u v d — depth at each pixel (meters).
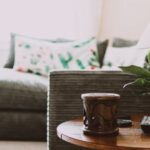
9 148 2.10
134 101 1.61
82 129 1.18
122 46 2.96
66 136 1.11
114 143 1.02
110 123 1.12
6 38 3.17
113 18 3.24
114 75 1.62
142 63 1.84
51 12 3.21
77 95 1.62
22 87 2.23
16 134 2.27
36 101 2.23
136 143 1.02
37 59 2.75
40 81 2.32
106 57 2.85
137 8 3.22
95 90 1.62
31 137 2.28
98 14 3.22
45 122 2.25
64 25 3.22
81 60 2.80
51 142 1.63
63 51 2.82
